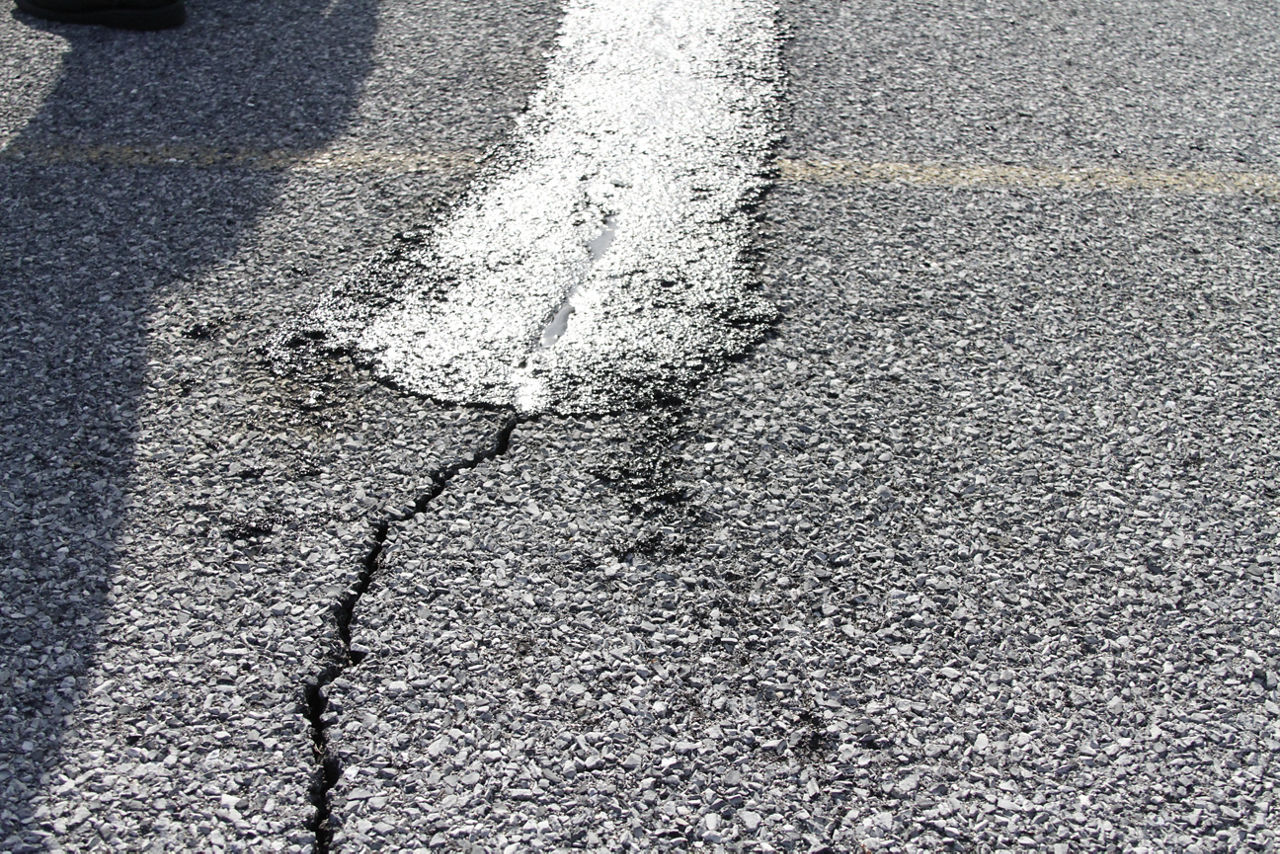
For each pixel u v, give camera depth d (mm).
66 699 2230
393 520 2645
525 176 3922
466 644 2363
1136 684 2338
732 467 2809
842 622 2439
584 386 3045
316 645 2355
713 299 3373
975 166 4066
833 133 4230
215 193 3793
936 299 3404
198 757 2145
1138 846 2053
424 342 3191
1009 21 5156
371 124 4207
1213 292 3494
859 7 5219
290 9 5062
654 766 2152
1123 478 2828
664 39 4863
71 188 3795
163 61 4598
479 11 5082
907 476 2803
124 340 3162
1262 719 2277
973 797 2125
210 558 2537
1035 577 2561
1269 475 2854
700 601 2473
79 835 2008
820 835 2053
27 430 2859
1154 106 4508
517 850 2010
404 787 2107
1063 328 3316
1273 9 5379
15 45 4660
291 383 3039
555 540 2602
